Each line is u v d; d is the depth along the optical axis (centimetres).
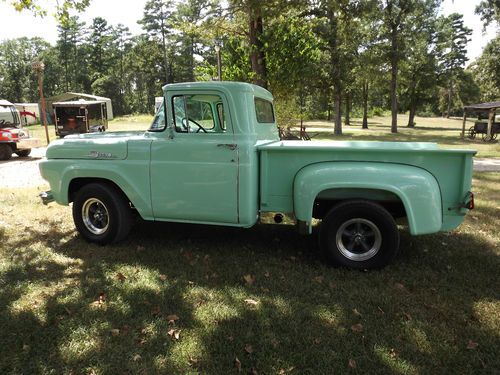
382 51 2933
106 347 280
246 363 264
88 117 2383
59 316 320
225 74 1393
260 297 351
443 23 3800
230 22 1241
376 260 397
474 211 639
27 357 271
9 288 368
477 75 3578
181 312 326
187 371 257
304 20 1341
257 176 421
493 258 440
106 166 456
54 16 989
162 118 442
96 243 484
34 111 4228
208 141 418
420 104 4578
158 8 6356
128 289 366
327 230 403
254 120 432
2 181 952
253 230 539
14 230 541
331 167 388
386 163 390
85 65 7594
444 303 340
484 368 259
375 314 322
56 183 489
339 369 259
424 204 369
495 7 2816
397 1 2791
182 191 431
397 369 258
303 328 303
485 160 1350
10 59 7625
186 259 439
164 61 6700
